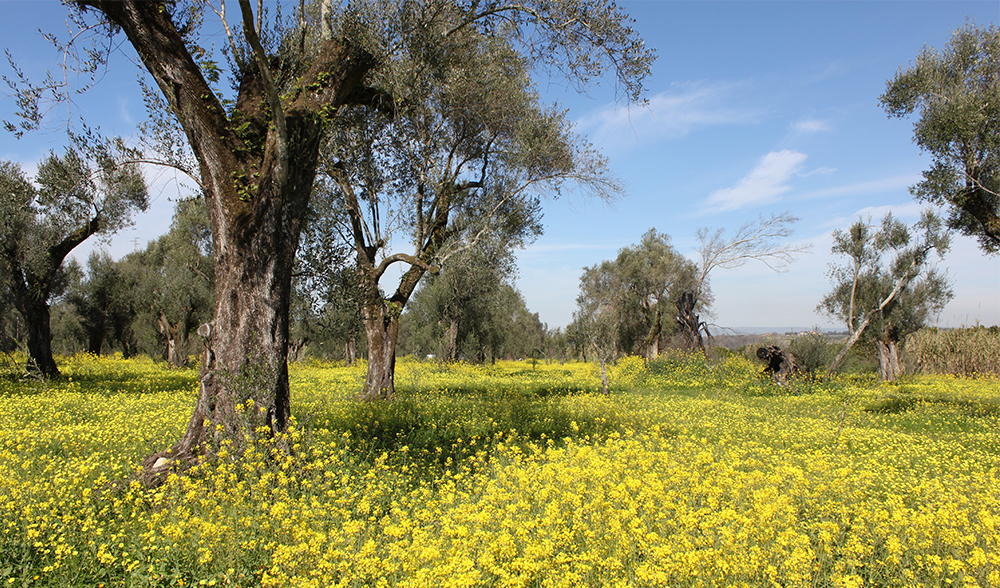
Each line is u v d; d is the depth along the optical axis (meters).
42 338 19.38
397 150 13.50
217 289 6.82
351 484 5.77
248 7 5.69
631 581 3.61
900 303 25.06
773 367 20.97
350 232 13.77
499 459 7.09
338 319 12.27
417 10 8.87
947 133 13.42
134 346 49.41
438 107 13.40
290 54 8.03
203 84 6.85
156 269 33.47
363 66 8.03
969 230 15.68
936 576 3.91
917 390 21.81
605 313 18.42
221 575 3.81
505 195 15.12
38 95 6.84
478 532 3.99
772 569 3.64
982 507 5.35
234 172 6.88
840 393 18.83
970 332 30.38
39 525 4.25
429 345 38.47
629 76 9.06
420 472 6.78
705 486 5.15
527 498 5.22
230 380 6.43
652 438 8.65
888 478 6.46
